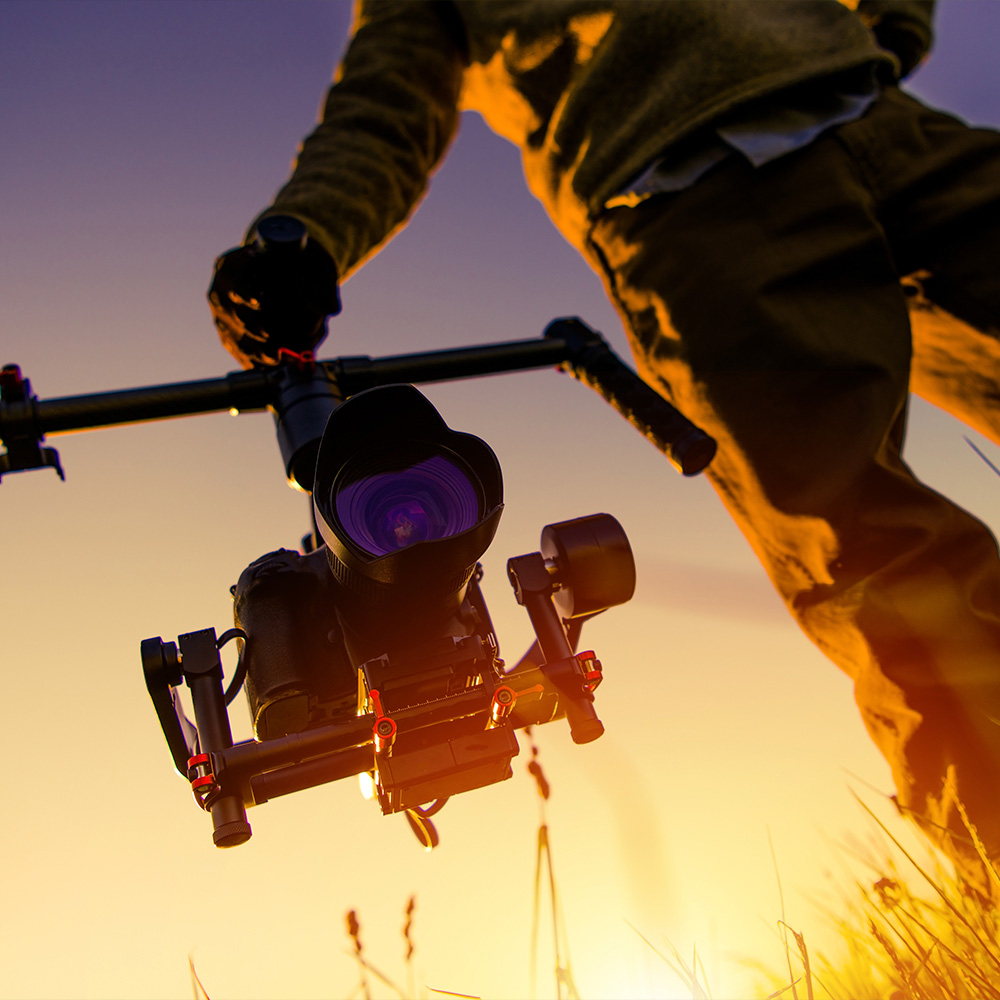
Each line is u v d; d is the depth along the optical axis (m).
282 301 0.80
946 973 0.66
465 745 0.66
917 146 0.89
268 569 0.70
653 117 0.92
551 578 0.73
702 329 0.88
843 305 0.86
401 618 0.63
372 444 0.62
